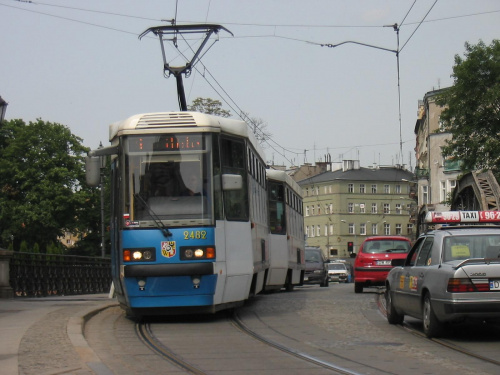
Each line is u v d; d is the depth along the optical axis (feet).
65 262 91.81
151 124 49.67
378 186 428.97
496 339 41.50
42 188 221.87
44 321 47.42
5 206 221.05
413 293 44.24
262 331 45.73
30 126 230.27
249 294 57.41
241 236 52.60
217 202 49.29
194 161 49.26
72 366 30.83
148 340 41.45
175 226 48.24
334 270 233.96
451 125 111.24
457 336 42.86
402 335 43.73
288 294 83.51
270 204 82.02
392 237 89.30
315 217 437.17
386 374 30.40
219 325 48.73
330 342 40.65
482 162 107.45
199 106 162.50
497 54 105.81
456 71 108.06
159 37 78.28
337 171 433.07
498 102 106.73
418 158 315.17
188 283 47.93
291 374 30.55
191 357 35.35
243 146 54.29
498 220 49.01
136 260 48.03
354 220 423.64
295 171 454.81
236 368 32.14
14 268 75.20
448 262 40.96
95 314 55.21
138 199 48.73
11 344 37.01
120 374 30.60
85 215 231.30
